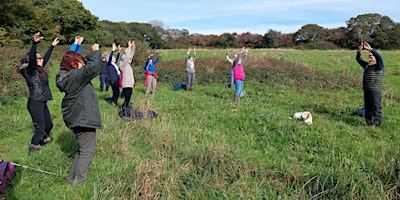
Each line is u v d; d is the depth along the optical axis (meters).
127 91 8.27
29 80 5.28
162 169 4.25
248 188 3.95
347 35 59.47
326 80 15.73
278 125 6.96
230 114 8.20
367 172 4.38
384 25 55.97
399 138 6.44
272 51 35.28
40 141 5.61
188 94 12.88
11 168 4.14
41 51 24.47
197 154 4.78
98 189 3.81
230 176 4.35
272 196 3.79
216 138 5.95
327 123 7.58
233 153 5.00
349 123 7.95
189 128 6.74
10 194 3.82
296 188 3.92
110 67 9.67
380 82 7.39
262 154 5.41
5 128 6.58
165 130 6.02
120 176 4.14
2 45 23.42
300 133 6.53
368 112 7.64
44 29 30.67
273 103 10.96
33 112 5.32
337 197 3.72
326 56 28.52
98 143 5.27
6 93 9.55
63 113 3.99
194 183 4.05
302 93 13.40
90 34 41.28
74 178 4.15
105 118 7.15
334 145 5.82
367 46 7.43
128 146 5.30
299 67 18.89
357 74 18.53
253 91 13.77
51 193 3.86
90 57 3.93
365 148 5.64
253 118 7.65
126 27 58.44
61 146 5.29
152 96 11.24
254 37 63.31
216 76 17.36
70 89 3.83
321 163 5.04
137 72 19.89
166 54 31.41
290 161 5.10
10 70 10.86
